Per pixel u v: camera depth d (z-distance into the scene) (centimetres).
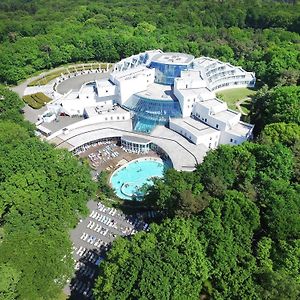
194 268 10144
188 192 12781
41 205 12362
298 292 9462
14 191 12431
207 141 19550
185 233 11000
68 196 13138
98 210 15975
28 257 10294
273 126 16788
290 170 14200
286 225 11538
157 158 19262
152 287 9488
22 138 16388
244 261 10900
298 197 12475
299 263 10538
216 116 19962
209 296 10869
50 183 13200
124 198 16800
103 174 17612
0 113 19800
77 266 13288
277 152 14400
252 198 12900
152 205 15425
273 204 12225
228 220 11631
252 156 14650
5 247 10500
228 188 14000
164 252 10400
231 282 10244
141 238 11456
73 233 14750
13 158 13612
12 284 9619
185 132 19888
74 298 12175
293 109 18250
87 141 19938
